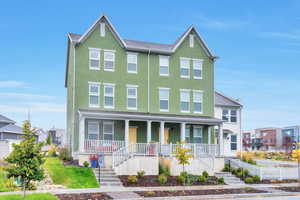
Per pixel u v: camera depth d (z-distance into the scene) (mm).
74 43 31719
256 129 118938
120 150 27281
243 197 20516
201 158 29406
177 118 32000
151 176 26641
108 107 32375
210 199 19656
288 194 21875
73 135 31109
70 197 18281
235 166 30594
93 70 32250
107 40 32969
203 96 35938
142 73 33906
